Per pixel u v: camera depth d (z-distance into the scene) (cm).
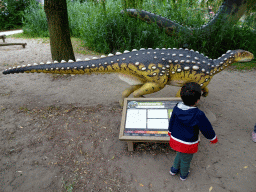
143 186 245
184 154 222
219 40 687
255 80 530
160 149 300
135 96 345
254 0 696
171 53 321
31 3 1351
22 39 1041
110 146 309
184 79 325
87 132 339
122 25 787
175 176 257
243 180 247
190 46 708
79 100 444
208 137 203
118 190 241
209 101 428
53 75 579
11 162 282
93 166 275
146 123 281
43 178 258
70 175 262
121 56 328
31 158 288
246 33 713
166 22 749
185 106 197
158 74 316
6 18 1395
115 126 353
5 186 248
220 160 278
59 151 300
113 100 440
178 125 207
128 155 292
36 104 428
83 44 888
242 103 418
